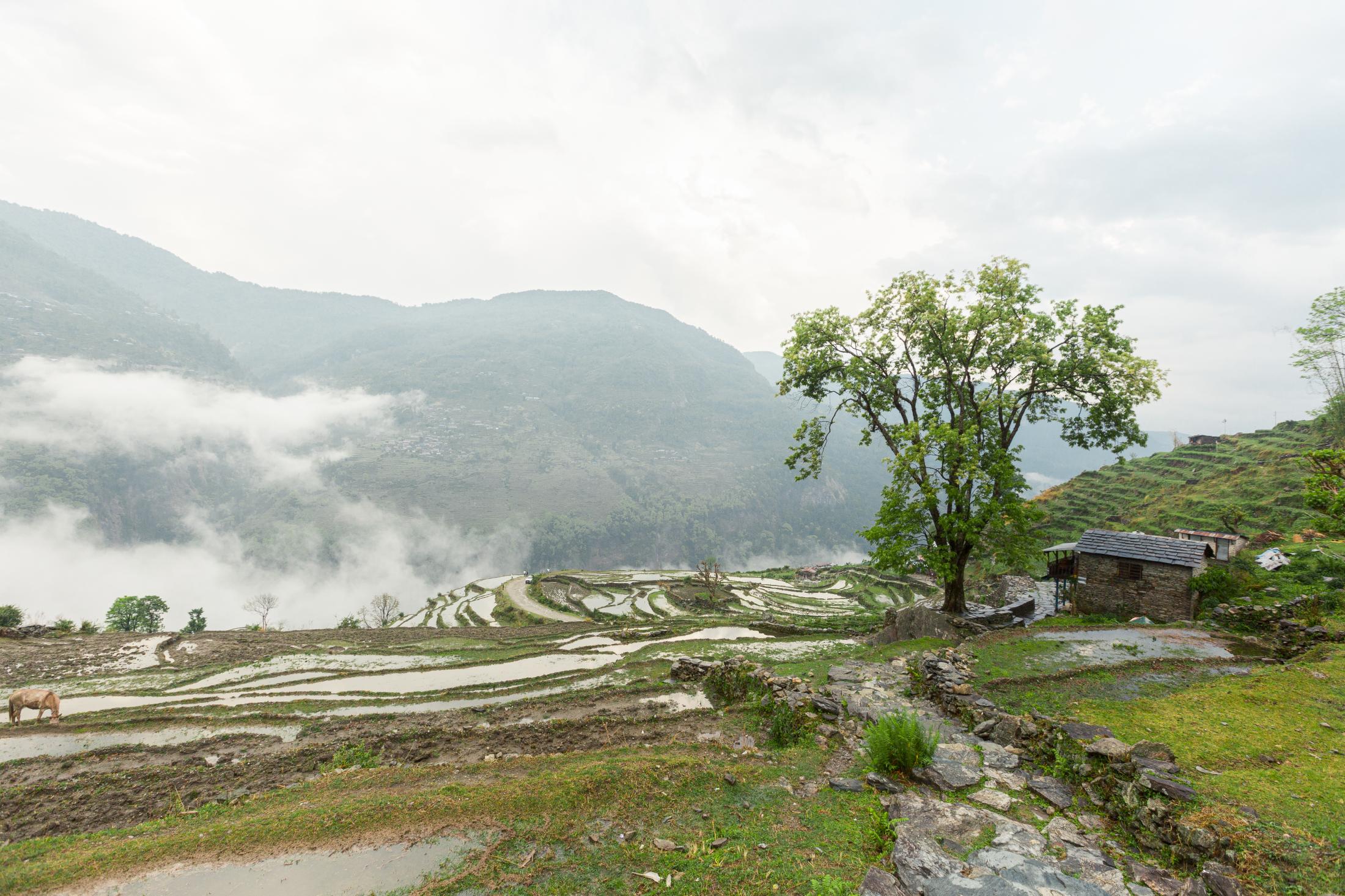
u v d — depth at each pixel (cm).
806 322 3266
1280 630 2361
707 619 5016
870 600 7331
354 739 2105
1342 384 6372
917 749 1341
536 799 1227
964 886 878
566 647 3916
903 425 2862
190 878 1044
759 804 1219
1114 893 852
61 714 2591
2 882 1059
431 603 10138
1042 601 4150
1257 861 861
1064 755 1291
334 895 973
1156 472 8125
